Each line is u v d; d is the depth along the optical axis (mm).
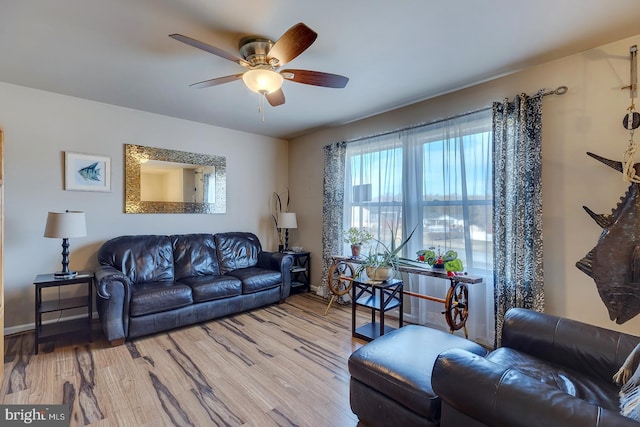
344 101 3234
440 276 2564
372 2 1690
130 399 1929
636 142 2029
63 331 2656
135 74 2621
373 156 3695
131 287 2801
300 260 4629
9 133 2863
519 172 2430
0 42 2109
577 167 2266
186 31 1974
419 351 1729
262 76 2055
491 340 2686
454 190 2932
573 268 2281
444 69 2510
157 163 3746
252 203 4660
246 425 1713
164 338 2846
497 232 2555
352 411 1754
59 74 2633
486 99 2746
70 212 2822
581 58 2244
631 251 2035
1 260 2117
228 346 2689
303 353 2570
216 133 4254
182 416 1781
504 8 1739
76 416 1769
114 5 1718
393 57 2311
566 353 1575
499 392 1023
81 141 3232
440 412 1354
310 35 1680
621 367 1377
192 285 3174
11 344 2668
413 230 3143
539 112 2375
